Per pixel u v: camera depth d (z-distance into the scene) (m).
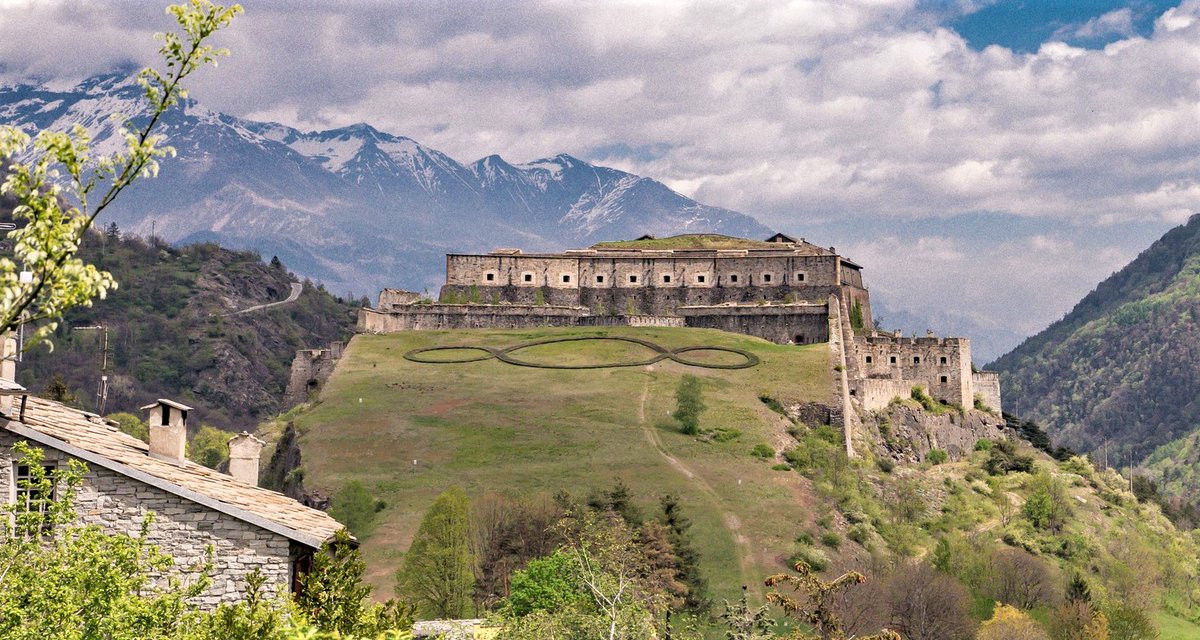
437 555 113.81
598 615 72.25
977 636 137.62
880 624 129.25
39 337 33.66
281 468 186.38
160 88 35.84
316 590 45.91
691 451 184.75
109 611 40.16
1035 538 196.88
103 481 49.22
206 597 49.12
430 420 193.88
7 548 41.50
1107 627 154.38
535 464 174.88
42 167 34.28
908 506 188.25
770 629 77.00
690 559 134.75
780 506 166.25
